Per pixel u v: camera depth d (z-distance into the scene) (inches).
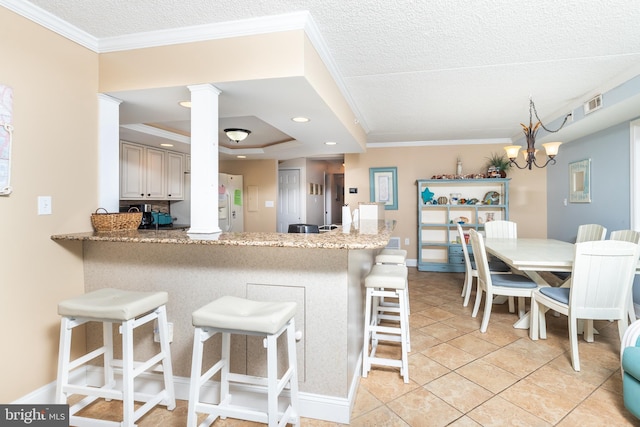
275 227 253.1
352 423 68.4
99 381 83.1
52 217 76.5
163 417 70.8
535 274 121.2
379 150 233.6
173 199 192.4
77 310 60.8
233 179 243.8
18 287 69.7
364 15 75.3
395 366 84.4
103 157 88.8
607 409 71.8
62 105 78.5
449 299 155.5
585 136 165.8
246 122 163.0
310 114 109.1
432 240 228.4
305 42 77.1
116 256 82.3
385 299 157.8
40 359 74.0
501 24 79.2
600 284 88.0
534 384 81.9
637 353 65.9
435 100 137.2
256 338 74.1
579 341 107.3
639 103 111.4
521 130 193.9
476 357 96.5
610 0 69.7
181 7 71.8
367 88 123.0
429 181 214.5
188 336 77.9
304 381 71.2
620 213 139.3
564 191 188.2
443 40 87.0
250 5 71.4
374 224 127.6
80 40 82.2
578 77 112.3
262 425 69.1
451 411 71.7
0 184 65.5
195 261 77.4
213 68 80.4
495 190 218.8
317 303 70.5
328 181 339.9
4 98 66.3
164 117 112.3
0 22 65.7
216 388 75.8
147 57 84.6
